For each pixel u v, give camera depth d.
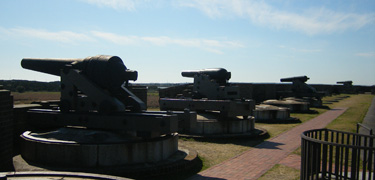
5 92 5.73
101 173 5.76
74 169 5.79
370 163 4.36
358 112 21.00
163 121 6.36
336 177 4.51
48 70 8.08
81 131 7.01
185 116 7.45
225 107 10.99
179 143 9.77
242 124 11.49
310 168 5.17
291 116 18.50
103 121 6.84
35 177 4.42
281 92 27.38
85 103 7.20
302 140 5.19
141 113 7.05
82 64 7.34
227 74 13.04
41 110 7.82
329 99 38.28
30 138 6.70
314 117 18.06
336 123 14.98
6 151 5.76
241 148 9.16
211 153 8.42
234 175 6.41
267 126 14.27
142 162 6.41
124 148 6.22
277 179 6.16
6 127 5.76
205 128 10.91
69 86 7.33
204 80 12.62
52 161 6.21
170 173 6.34
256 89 26.36
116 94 7.42
